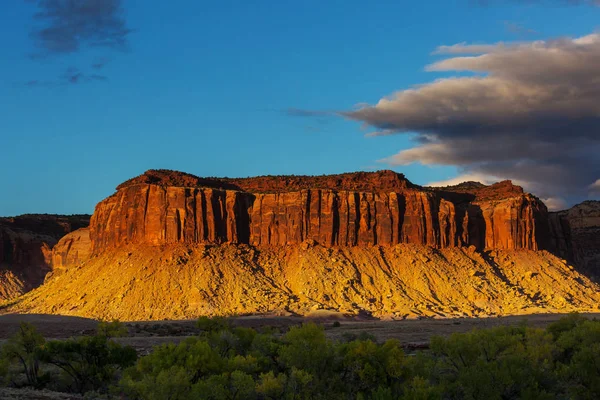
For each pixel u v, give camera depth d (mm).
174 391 58406
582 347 73562
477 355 71750
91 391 65625
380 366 65812
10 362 72750
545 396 62062
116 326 83938
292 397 60219
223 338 75500
